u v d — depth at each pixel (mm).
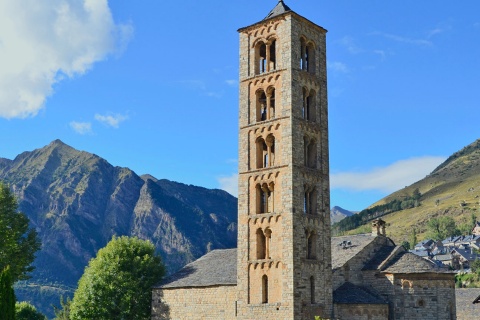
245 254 73750
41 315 123062
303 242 71375
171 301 83750
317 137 76562
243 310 72688
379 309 75375
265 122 75000
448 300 77500
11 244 91688
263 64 79000
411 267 78062
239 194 75812
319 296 71938
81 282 96188
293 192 71062
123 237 100188
